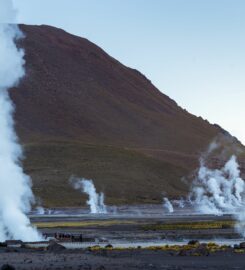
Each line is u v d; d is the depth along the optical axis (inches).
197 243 2630.4
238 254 2225.6
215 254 2225.6
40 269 1804.9
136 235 3262.8
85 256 2162.9
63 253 2276.1
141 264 1937.7
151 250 2361.0
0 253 2282.2
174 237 3142.2
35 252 2317.9
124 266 1889.8
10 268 1733.5
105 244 2743.6
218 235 3250.5
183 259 2084.2
